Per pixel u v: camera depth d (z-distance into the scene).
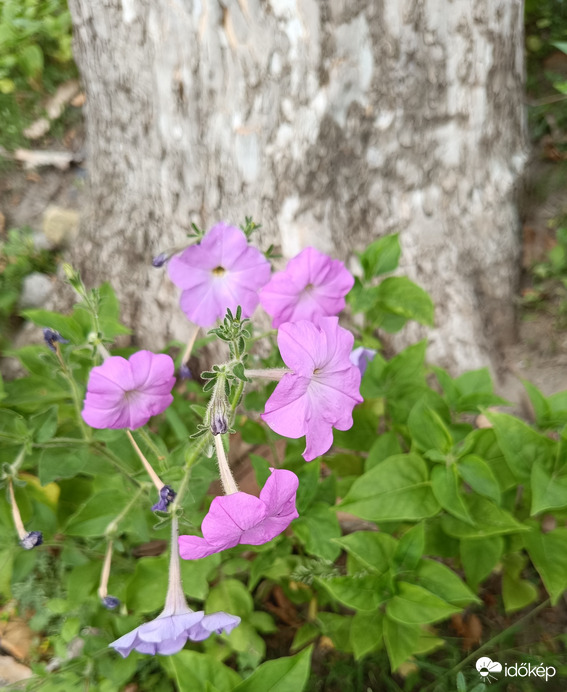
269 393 0.32
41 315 0.31
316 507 0.30
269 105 0.37
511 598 0.32
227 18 0.35
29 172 0.59
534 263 0.50
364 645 0.28
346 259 0.42
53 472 0.28
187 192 0.41
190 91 0.38
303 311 0.26
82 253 0.47
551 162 0.55
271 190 0.40
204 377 0.21
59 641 0.31
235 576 0.37
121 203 0.44
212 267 0.27
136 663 0.29
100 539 0.30
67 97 0.63
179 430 0.34
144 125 0.41
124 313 0.45
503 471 0.30
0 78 0.63
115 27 0.38
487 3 0.38
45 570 0.36
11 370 0.47
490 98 0.41
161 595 0.29
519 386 0.45
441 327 0.44
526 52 0.62
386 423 0.36
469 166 0.43
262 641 0.32
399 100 0.38
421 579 0.28
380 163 0.40
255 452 0.39
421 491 0.28
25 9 0.65
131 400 0.25
